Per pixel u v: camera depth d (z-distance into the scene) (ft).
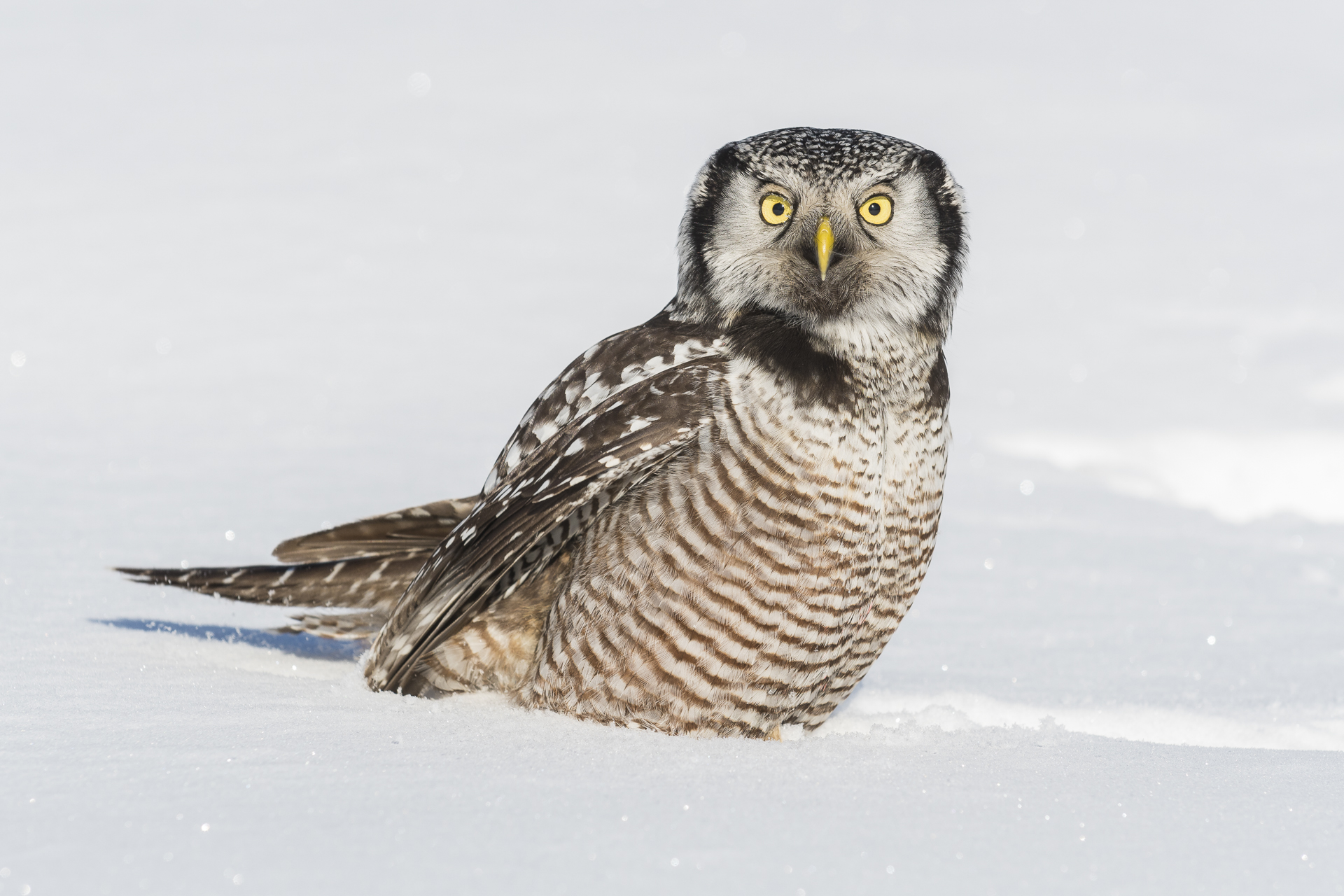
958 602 38.09
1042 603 38.17
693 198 25.96
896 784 20.07
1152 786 20.45
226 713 22.12
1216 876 16.84
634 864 16.21
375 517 27.20
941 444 24.97
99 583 32.89
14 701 22.22
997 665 31.45
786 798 19.04
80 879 15.20
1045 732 24.25
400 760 19.84
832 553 23.02
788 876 16.14
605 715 23.84
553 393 25.64
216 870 15.51
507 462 26.05
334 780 18.65
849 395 23.29
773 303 24.11
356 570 27.91
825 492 22.82
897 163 24.88
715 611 23.04
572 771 19.84
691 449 23.18
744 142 25.71
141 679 24.17
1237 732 26.66
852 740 23.18
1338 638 34.99
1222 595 39.86
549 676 24.22
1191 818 18.95
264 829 16.71
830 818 18.24
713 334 24.58
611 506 23.66
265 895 14.93
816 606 23.22
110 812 17.12
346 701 23.66
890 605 24.64
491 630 24.93
